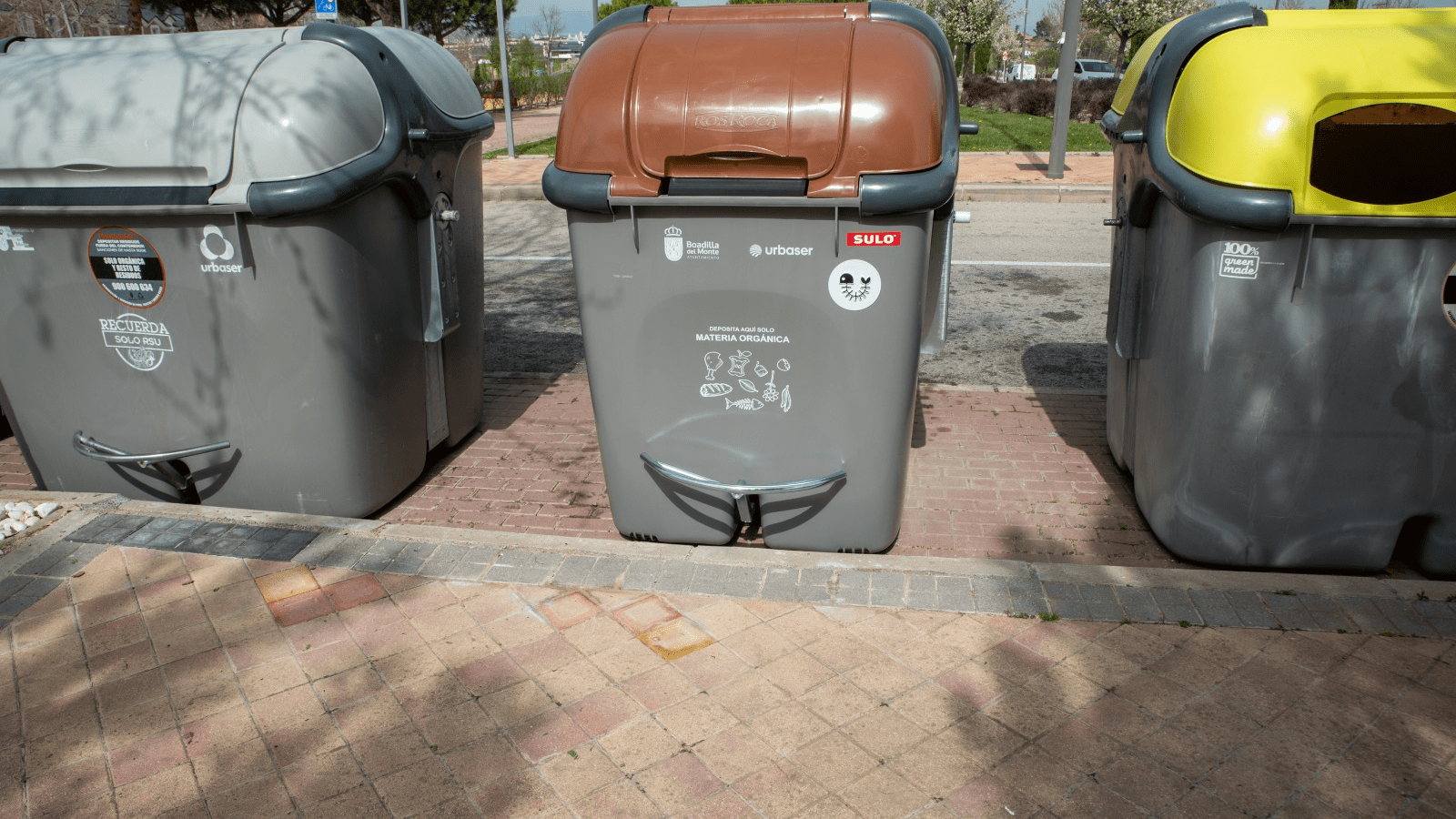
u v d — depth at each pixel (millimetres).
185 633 3146
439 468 4797
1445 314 3100
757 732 2666
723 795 2447
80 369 4023
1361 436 3264
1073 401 5512
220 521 3836
